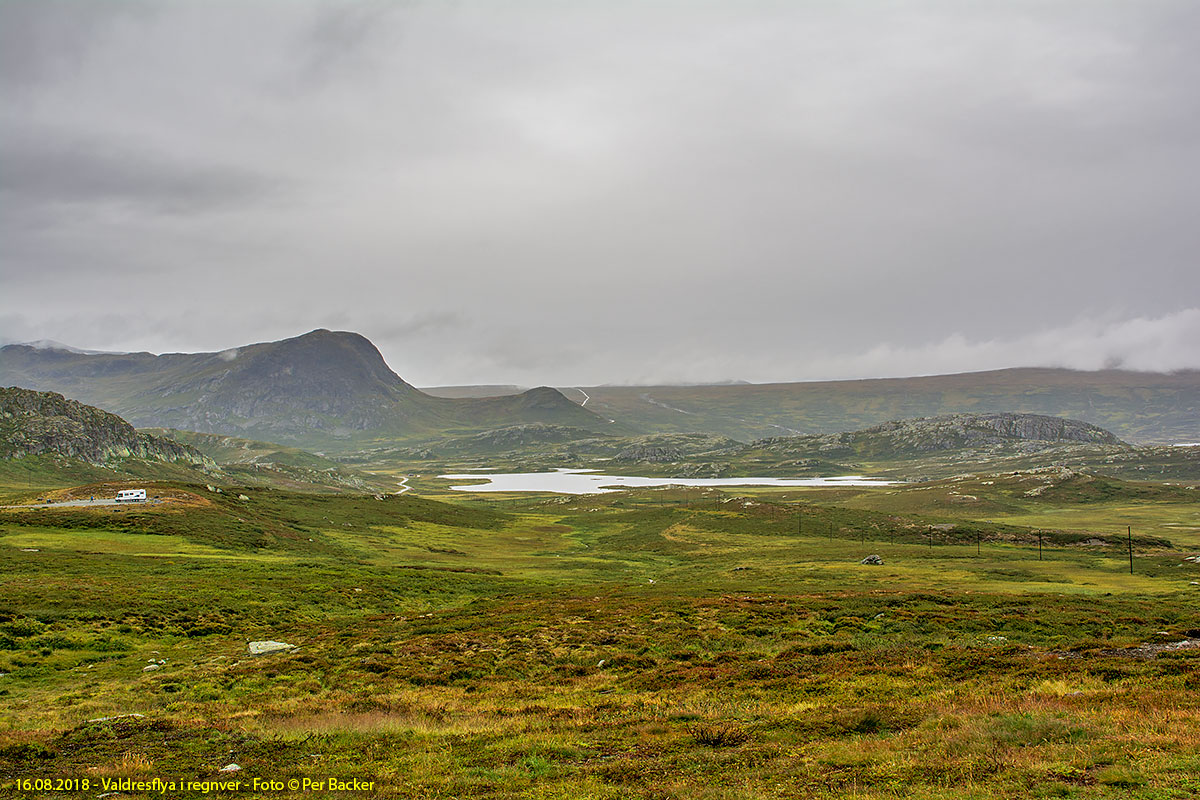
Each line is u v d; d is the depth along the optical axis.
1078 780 17.69
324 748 25.36
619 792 19.22
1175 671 31.05
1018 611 62.38
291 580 83.94
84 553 94.81
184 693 37.44
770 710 28.61
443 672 41.97
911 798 17.33
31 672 43.31
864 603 66.62
